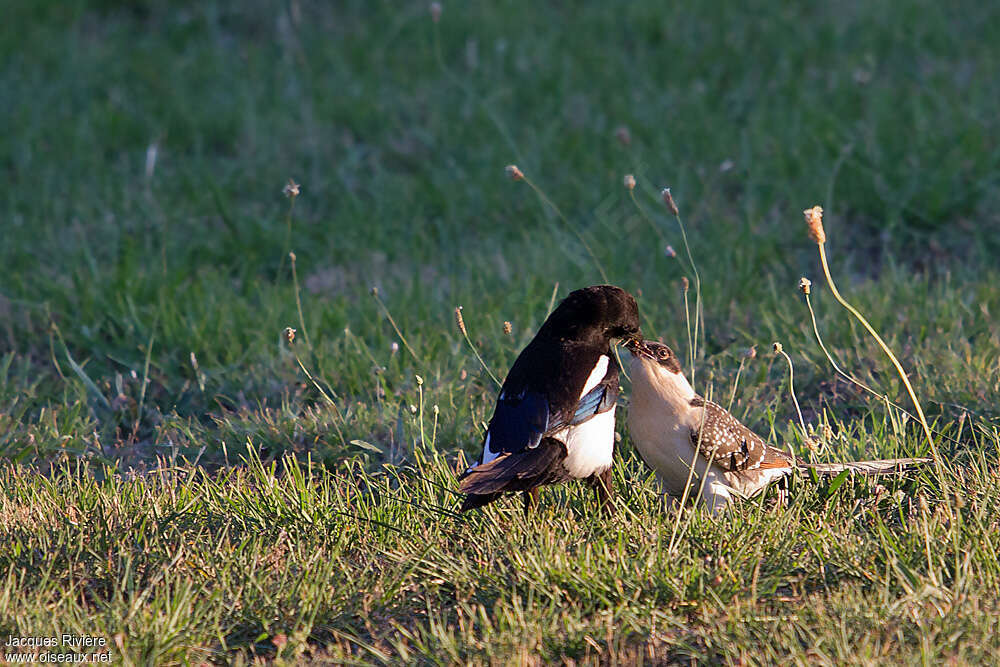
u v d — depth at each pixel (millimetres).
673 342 11312
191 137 18141
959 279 12930
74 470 9773
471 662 6238
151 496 8312
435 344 11367
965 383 9930
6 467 9508
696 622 6750
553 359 7660
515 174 10141
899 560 7031
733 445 8008
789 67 19031
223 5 23469
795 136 16203
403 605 7086
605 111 18031
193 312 12477
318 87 19625
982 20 20797
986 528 7336
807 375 10641
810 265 13633
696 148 16500
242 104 18859
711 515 7773
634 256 13875
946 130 15922
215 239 14727
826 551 7254
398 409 10156
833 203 14727
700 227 14523
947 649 6203
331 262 14172
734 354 10922
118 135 18172
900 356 10719
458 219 15234
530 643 6430
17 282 13258
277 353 11516
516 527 7660
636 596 6832
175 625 6598
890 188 14766
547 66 19703
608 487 7977
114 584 7227
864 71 18562
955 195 14492
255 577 7172
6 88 20109
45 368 11922
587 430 7617
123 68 20938
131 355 11844
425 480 8383
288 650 6641
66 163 17266
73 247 14484
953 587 6766
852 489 8258
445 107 18562
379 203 15477
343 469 9477
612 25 21641
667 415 8000
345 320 12156
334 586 7160
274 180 16547
